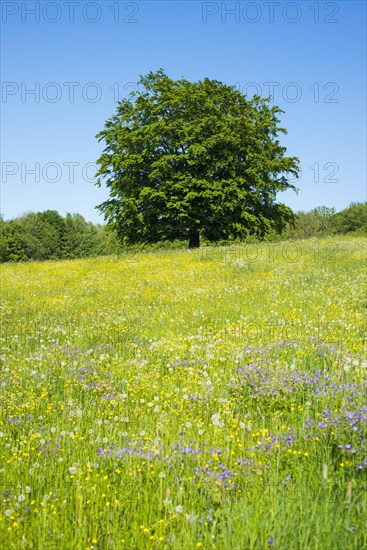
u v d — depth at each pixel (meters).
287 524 3.70
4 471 4.88
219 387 7.16
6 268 31.47
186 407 6.54
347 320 10.60
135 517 4.06
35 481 4.76
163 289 18.20
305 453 4.64
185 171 42.09
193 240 45.59
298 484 4.30
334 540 3.44
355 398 5.59
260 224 44.59
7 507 4.25
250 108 45.72
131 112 43.97
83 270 26.70
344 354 7.70
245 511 3.86
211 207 40.91
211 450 4.85
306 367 7.52
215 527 3.88
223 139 41.09
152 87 45.47
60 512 4.16
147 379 7.80
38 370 8.84
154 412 6.45
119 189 44.06
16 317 14.36
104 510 4.14
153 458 5.00
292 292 14.93
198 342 9.98
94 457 5.12
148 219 43.97
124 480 4.66
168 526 3.96
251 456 4.80
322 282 16.55
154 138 42.28
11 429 6.16
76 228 126.38
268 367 7.29
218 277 20.05
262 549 3.53
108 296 17.50
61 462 5.09
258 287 16.64
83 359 9.32
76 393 7.49
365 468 4.27
